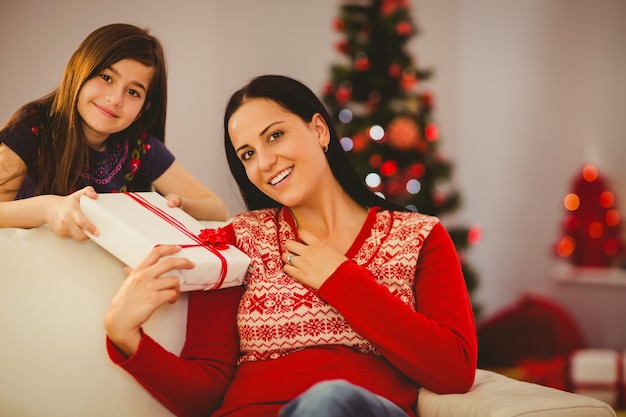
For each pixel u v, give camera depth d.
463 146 4.66
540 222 4.59
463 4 4.66
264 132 1.49
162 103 2.00
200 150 3.93
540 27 4.61
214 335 1.45
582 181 4.45
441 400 1.35
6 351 1.33
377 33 3.76
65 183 1.81
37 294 1.37
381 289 1.38
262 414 1.33
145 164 2.04
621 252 4.40
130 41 1.82
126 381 1.38
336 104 3.74
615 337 4.22
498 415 1.21
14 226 1.44
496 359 3.99
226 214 2.03
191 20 3.90
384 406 1.08
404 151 3.69
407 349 1.33
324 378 1.36
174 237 1.41
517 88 4.63
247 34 4.12
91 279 1.41
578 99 4.51
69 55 3.48
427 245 1.50
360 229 1.55
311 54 4.34
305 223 1.58
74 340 1.37
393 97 3.74
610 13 4.41
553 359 3.79
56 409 1.33
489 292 4.62
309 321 1.40
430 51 4.67
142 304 1.27
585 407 1.26
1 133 1.79
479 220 4.64
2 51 3.32
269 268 1.48
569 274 4.39
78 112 1.82
